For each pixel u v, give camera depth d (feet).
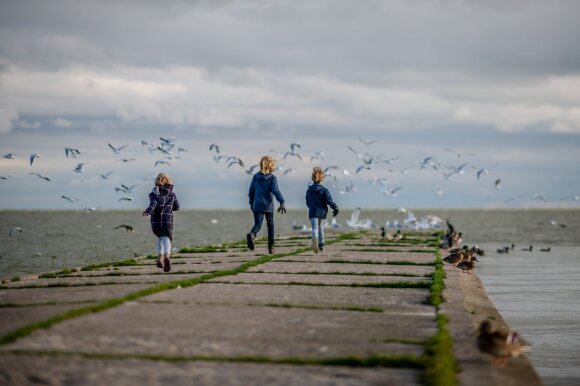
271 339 35.88
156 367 30.53
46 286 57.06
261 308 44.21
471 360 33.22
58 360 31.14
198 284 55.57
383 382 29.19
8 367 30.04
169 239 65.82
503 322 45.55
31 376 28.96
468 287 62.34
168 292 50.19
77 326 37.40
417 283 57.72
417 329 39.01
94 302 46.14
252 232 79.77
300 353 33.30
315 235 86.28
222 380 29.01
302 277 62.08
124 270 70.49
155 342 34.50
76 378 28.84
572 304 73.05
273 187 80.74
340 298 49.57
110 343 34.06
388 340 36.22
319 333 37.52
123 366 30.55
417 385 28.86
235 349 33.71
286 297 49.16
